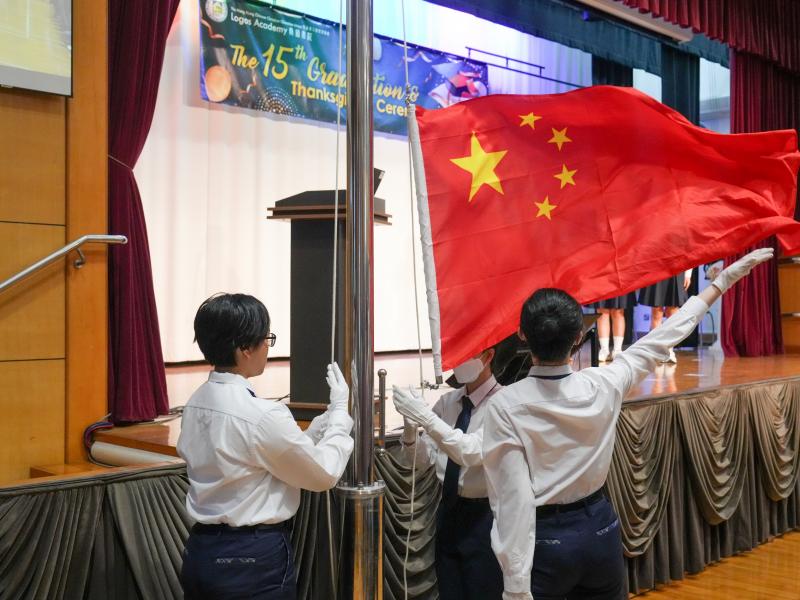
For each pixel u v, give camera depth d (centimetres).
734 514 448
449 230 214
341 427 176
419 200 207
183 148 575
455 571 217
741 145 239
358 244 173
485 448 185
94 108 325
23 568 221
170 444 294
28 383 304
